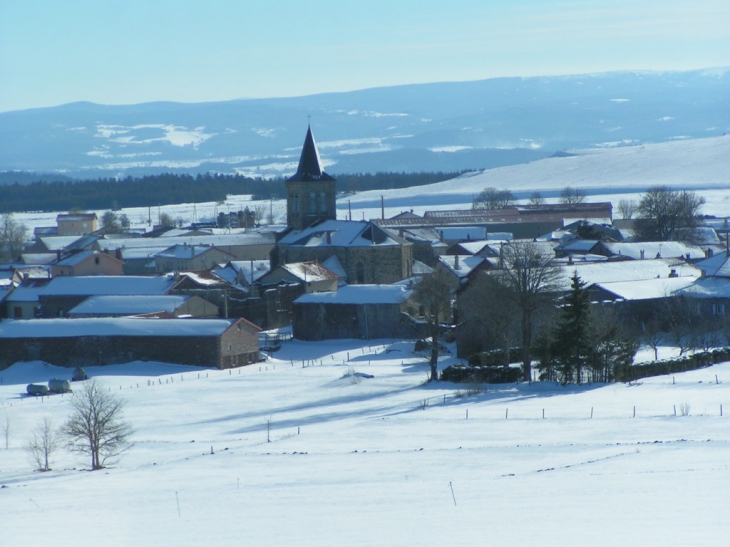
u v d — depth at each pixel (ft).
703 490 410.52
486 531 356.59
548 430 586.86
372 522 378.73
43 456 593.01
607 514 374.22
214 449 584.81
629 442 537.24
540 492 418.51
